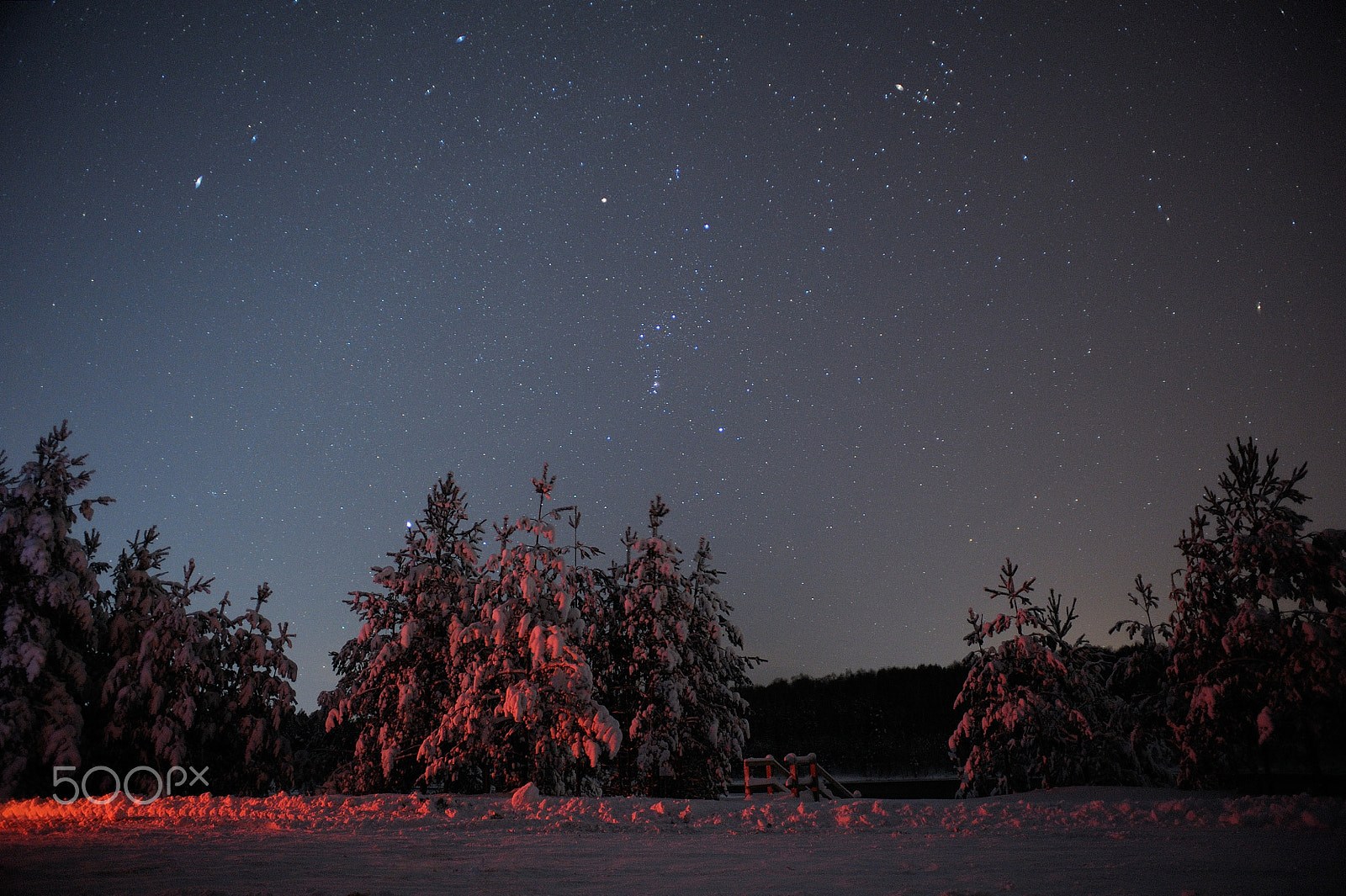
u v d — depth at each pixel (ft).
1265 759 57.26
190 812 47.32
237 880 23.13
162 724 82.07
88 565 86.94
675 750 84.58
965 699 75.46
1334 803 38.68
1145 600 79.97
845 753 191.62
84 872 24.91
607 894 20.43
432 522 88.43
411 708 79.05
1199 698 58.59
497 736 77.71
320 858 28.04
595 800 54.49
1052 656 71.46
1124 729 73.51
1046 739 70.49
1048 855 26.86
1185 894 19.17
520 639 78.48
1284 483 60.03
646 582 90.48
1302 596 57.06
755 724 208.44
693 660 89.71
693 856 28.19
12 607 80.07
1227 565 61.26
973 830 36.01
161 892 20.93
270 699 89.20
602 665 90.89
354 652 84.28
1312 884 20.44
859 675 216.13
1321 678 53.83
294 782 90.94
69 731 78.28
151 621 88.53
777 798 62.49
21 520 84.07
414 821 42.78
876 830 37.17
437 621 82.53
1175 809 39.81
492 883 22.53
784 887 21.44
